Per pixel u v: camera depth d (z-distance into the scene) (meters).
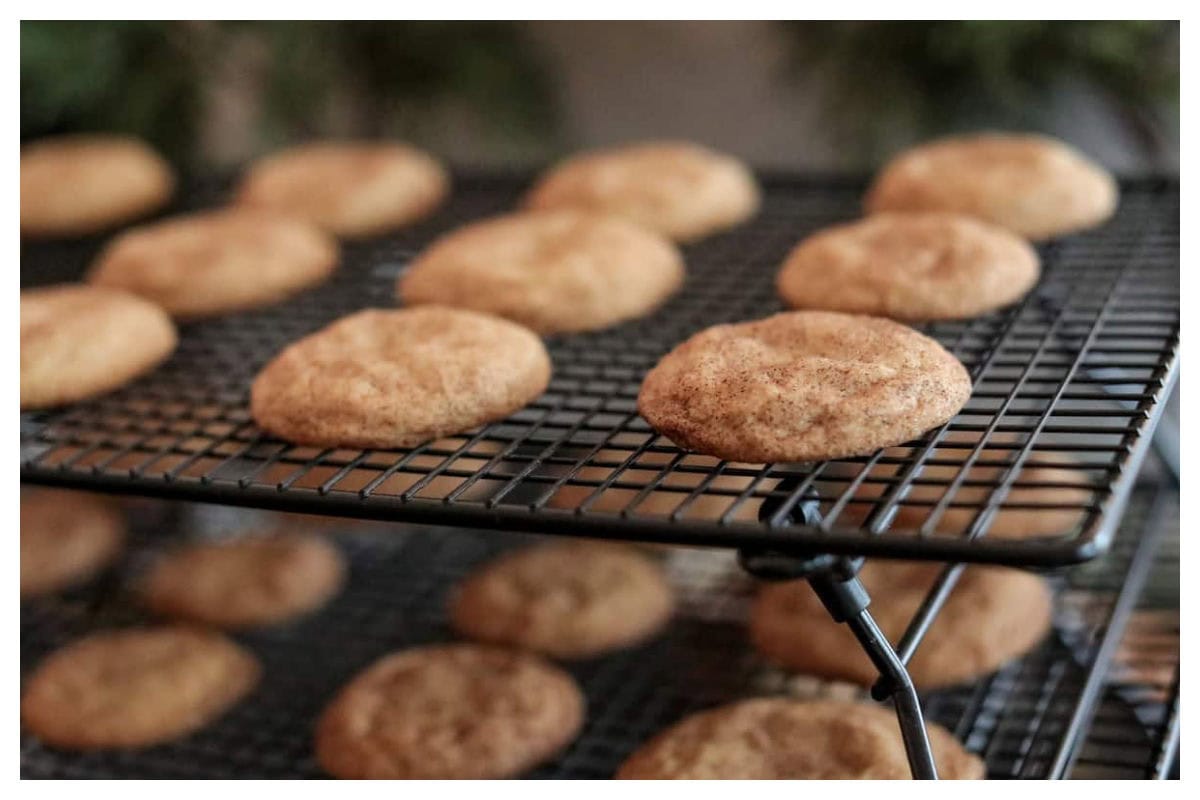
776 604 0.65
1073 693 0.62
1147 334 0.58
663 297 0.65
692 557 0.74
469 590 0.70
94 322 0.62
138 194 0.77
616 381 0.60
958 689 0.64
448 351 0.57
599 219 0.68
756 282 0.67
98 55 0.82
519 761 0.61
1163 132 0.81
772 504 0.50
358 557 0.77
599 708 0.66
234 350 0.66
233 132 0.92
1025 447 0.51
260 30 0.83
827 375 0.54
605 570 0.69
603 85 0.96
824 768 0.57
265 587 0.71
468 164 0.89
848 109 0.81
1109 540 0.47
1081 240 0.67
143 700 0.65
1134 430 0.51
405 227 0.76
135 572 0.76
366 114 0.89
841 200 0.74
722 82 0.94
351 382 0.56
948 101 0.80
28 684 0.67
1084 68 0.77
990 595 0.63
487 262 0.65
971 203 0.66
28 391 0.60
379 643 0.71
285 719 0.66
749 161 0.95
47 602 0.74
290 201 0.75
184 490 0.53
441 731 0.61
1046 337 0.58
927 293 0.60
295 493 0.52
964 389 0.54
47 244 0.78
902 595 0.64
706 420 0.53
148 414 0.59
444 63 0.85
